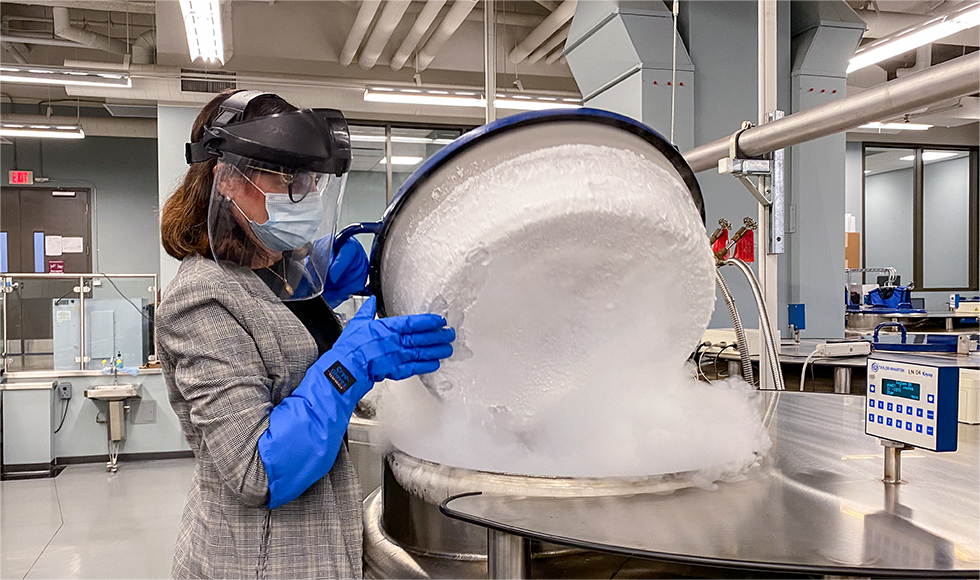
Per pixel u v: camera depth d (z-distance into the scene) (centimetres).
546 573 80
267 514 85
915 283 884
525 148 87
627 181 85
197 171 88
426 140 682
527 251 83
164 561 315
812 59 382
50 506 398
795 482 81
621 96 367
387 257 96
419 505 91
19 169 781
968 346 228
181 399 87
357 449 133
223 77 574
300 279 92
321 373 82
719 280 172
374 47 567
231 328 82
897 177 1001
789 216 382
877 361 81
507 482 81
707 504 74
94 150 801
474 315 87
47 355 705
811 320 382
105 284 776
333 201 92
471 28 647
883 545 61
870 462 90
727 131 368
